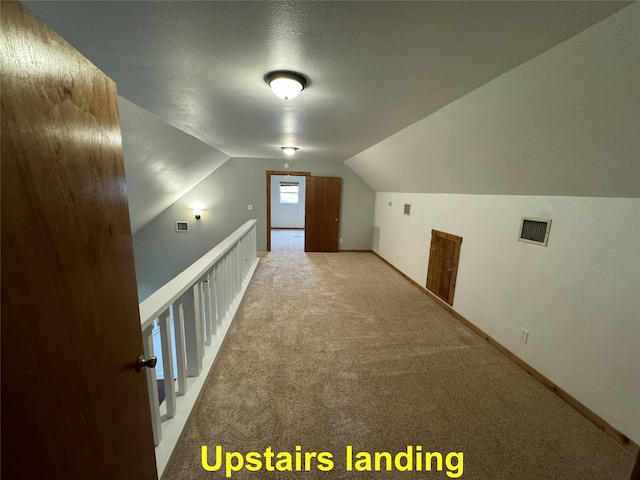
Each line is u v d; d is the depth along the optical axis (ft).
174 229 18.62
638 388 4.95
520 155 6.47
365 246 21.48
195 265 6.36
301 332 8.99
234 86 5.90
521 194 7.67
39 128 1.72
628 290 5.12
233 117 8.42
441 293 11.55
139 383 3.25
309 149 14.66
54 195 1.87
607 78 3.76
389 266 17.40
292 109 7.46
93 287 2.35
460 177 9.46
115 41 4.13
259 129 10.05
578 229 6.07
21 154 1.58
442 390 6.48
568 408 6.03
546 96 4.70
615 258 5.34
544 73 4.39
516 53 4.16
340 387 6.46
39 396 1.71
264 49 4.31
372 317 10.26
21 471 1.56
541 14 3.24
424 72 4.96
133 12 3.38
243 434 5.12
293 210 33.24
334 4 3.17
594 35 3.45
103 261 2.52
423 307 11.30
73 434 2.05
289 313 10.38
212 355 7.04
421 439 5.15
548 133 5.35
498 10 3.17
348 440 5.08
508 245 8.11
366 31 3.72
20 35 1.56
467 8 3.16
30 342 1.64
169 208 18.37
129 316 3.03
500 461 4.77
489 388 6.60
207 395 6.07
